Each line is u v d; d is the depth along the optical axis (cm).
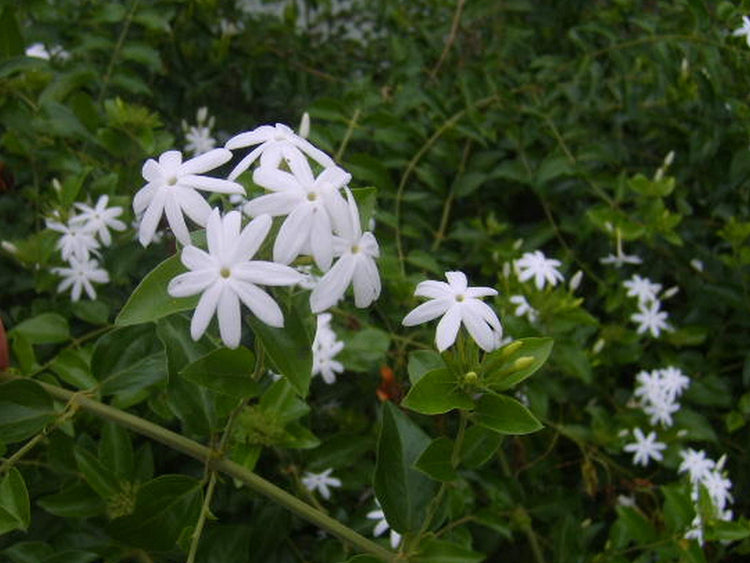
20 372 38
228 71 68
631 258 54
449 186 59
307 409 37
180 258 24
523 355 28
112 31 58
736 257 54
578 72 58
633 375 57
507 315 45
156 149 49
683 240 57
